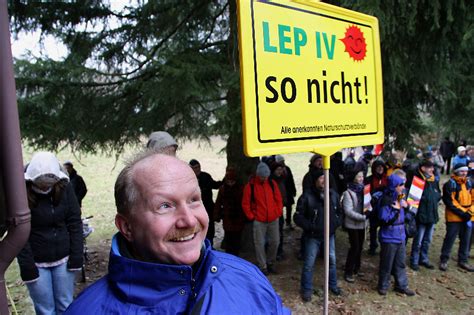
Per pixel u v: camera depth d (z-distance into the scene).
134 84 4.33
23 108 4.03
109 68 4.62
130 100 4.54
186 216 0.96
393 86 4.01
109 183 13.02
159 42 4.68
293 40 1.57
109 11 4.42
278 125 1.53
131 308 0.94
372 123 1.90
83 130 4.48
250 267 1.22
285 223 7.89
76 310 0.96
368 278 5.14
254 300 1.10
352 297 4.58
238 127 3.85
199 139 5.54
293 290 4.70
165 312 0.95
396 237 4.50
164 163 1.00
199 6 4.43
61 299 2.87
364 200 4.81
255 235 4.97
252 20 1.45
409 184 6.20
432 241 6.67
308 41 1.63
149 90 4.05
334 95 1.73
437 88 4.66
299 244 6.52
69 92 4.22
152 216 0.95
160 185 0.95
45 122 4.13
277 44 1.52
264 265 5.03
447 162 13.48
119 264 0.95
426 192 5.24
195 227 0.99
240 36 1.42
